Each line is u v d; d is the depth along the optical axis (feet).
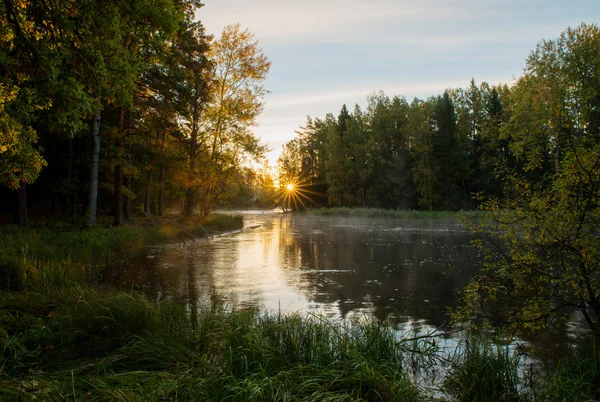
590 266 17.98
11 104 30.71
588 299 19.76
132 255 57.67
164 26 29.12
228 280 41.47
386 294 35.60
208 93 98.02
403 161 195.62
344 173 215.51
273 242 78.02
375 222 139.13
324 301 33.14
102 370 15.79
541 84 60.03
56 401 12.25
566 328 25.11
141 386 13.62
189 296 34.19
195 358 17.28
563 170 18.33
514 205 19.79
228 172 104.78
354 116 219.20
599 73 50.31
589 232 17.83
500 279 41.27
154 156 80.59
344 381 15.33
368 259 55.98
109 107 79.41
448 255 59.00
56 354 17.47
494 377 16.28
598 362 16.49
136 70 30.96
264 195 358.43
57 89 27.20
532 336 23.86
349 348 18.44
